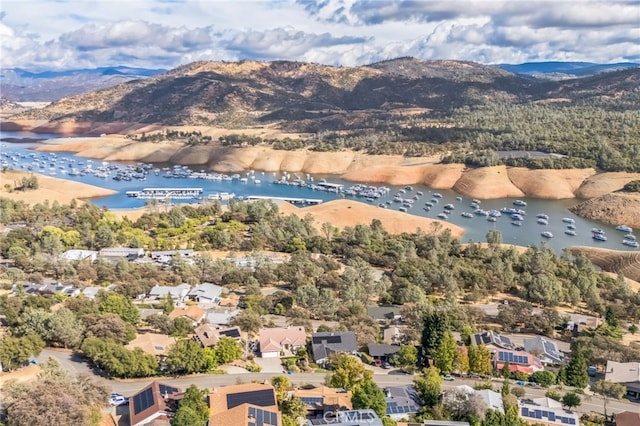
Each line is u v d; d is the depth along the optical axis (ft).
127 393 346.13
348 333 438.81
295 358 416.87
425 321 437.99
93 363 386.32
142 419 301.02
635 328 526.16
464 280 626.23
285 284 616.80
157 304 518.78
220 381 369.71
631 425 326.65
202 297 547.90
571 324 515.09
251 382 362.33
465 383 386.93
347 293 554.05
